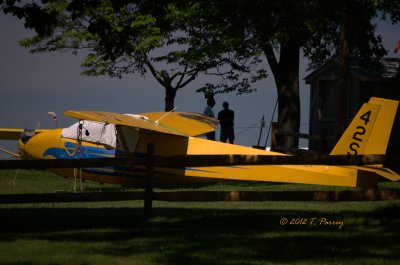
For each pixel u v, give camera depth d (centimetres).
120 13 6819
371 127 4066
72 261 2080
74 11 3616
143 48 7256
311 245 2322
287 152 6412
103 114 4309
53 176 5888
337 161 2786
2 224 2825
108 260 2088
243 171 4334
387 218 2858
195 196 2912
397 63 7800
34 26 3497
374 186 4112
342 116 5328
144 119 4581
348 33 5356
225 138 7019
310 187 5003
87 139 4678
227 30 6216
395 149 6788
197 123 5128
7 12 3466
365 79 7300
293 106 7319
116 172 4647
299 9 5538
